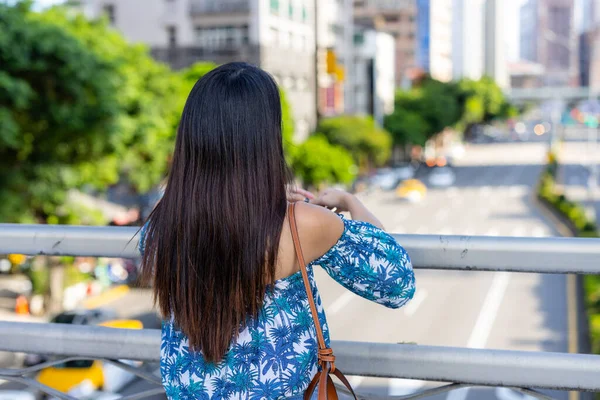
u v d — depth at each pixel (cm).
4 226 171
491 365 147
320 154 3906
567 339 1627
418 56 14425
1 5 1472
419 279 2369
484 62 19675
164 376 140
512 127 16062
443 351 150
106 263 2339
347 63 6062
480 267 147
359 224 137
